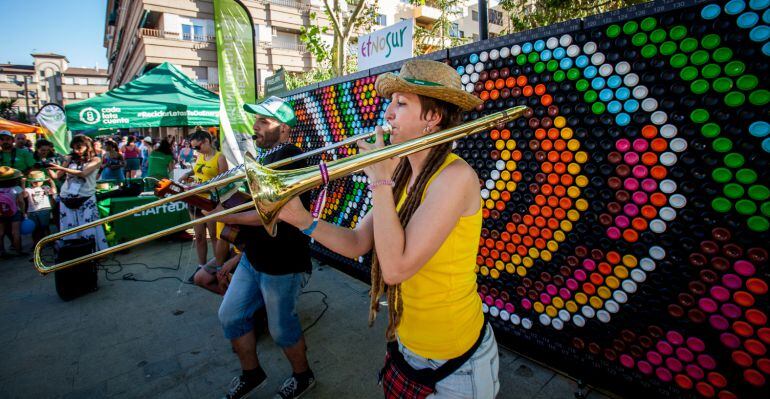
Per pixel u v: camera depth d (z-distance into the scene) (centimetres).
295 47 2297
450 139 99
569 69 195
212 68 2120
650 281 179
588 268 201
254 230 194
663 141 167
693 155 160
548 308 221
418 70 106
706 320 164
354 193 364
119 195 525
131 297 362
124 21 2797
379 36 334
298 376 211
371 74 327
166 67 723
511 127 226
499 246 242
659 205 172
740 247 151
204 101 712
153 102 645
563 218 208
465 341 108
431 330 107
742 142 147
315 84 405
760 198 145
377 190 95
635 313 186
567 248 208
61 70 7512
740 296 153
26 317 324
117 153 755
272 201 98
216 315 324
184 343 280
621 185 183
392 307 117
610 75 180
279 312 197
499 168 236
